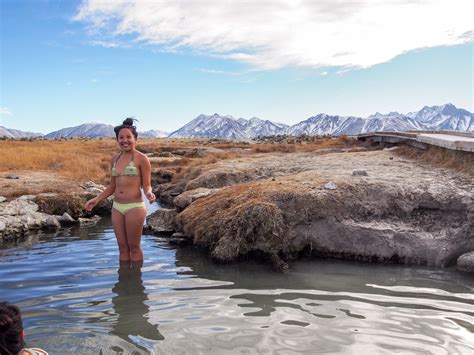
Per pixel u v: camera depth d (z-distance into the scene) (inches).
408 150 603.2
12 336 109.7
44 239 397.1
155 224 419.8
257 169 629.3
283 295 229.8
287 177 418.0
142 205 308.5
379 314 200.5
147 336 175.2
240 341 170.2
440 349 162.7
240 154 1190.3
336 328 183.9
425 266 284.8
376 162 519.8
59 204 523.8
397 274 267.6
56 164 944.3
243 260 304.2
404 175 392.5
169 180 893.8
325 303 216.5
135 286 247.3
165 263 299.9
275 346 165.8
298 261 300.8
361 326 185.9
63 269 287.6
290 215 320.2
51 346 165.2
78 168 872.9
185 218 378.3
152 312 204.1
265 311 205.0
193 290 239.1
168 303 217.3
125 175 303.1
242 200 346.0
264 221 309.3
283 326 186.1
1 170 834.8
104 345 166.4
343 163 536.7
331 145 1109.1
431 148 516.1
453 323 189.0
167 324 188.9
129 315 200.1
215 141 3134.8
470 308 208.2
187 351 161.5
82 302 220.1
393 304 214.4
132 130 305.7
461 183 350.9
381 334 177.3
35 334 177.2
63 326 186.5
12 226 429.7
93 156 1258.6
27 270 286.2
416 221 316.5
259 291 236.8
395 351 161.3
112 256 324.5
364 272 272.8
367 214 322.7
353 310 206.1
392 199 329.4
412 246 293.9
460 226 301.9
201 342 169.3
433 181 358.0
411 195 329.7
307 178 394.9
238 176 605.9
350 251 305.7
